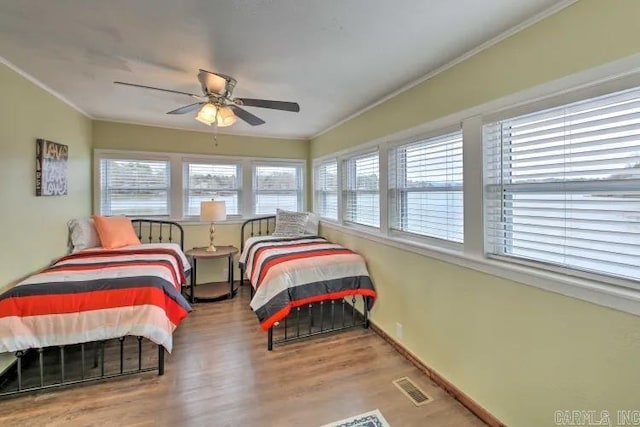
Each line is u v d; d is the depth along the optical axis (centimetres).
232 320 347
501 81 181
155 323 226
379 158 309
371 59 215
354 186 383
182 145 437
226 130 448
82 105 334
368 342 294
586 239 150
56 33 184
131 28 178
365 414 198
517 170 182
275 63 223
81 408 202
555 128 161
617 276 138
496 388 187
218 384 228
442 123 227
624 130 135
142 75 246
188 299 407
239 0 151
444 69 224
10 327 202
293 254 324
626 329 130
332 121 394
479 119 196
